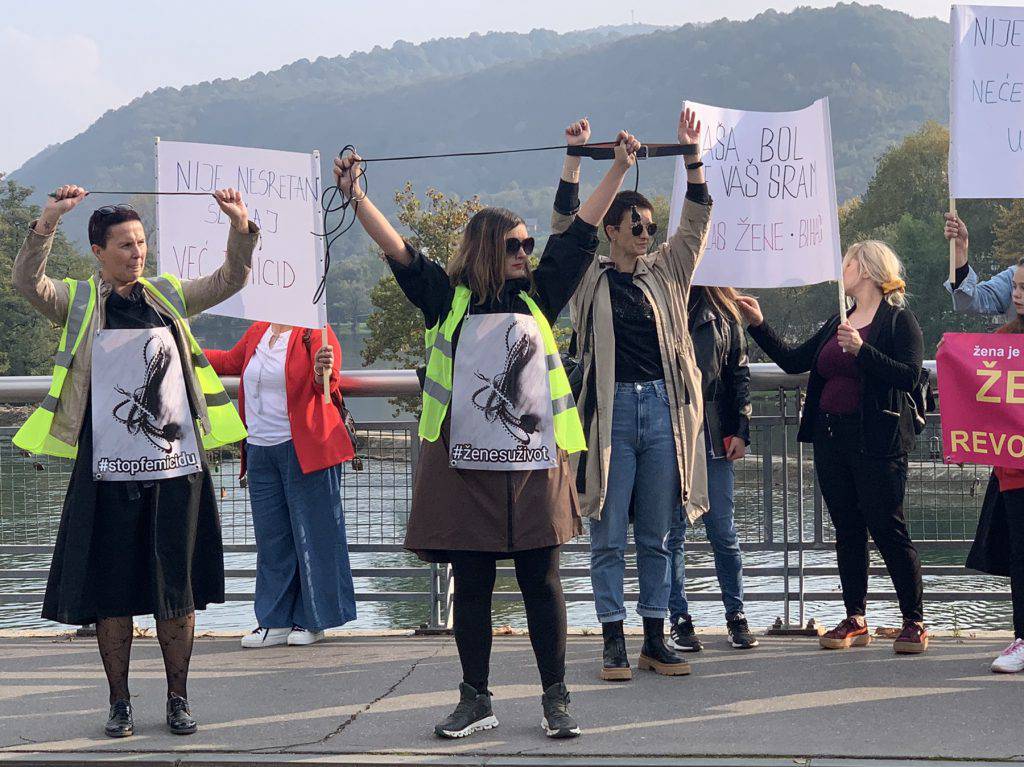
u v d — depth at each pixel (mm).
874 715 4215
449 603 5852
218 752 3965
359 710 4438
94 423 4090
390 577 5879
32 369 80438
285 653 5402
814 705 4355
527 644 5441
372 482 5887
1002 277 5281
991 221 73625
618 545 4816
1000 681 4641
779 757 3787
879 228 84125
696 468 4926
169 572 4152
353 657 5289
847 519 5250
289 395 5520
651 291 4852
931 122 93938
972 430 4922
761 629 5844
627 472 4801
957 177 5250
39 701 4621
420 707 4461
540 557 4102
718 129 5406
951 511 5637
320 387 5547
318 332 5535
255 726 4254
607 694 4578
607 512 4793
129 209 4223
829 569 5766
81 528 4082
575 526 4168
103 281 4219
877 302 5180
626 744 3955
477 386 4012
